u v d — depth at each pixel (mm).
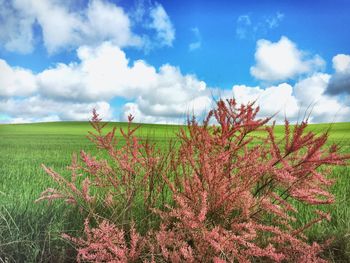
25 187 5930
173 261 2770
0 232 3445
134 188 3467
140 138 3545
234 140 3213
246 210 2904
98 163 3695
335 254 3480
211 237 2656
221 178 2967
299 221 3992
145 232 3332
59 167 9453
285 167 2768
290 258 3020
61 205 4180
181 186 3402
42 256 3229
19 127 67062
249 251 2754
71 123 77625
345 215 4172
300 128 2643
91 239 3055
